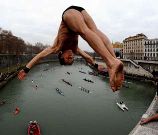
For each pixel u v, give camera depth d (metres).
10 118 33.88
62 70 105.19
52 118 34.25
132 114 38.47
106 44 2.73
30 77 76.44
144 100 49.53
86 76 85.62
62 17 2.88
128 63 88.94
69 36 3.04
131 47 136.88
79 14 2.75
